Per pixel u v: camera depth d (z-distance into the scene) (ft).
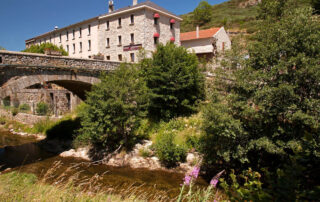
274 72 27.63
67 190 14.01
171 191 30.22
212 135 35.70
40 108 76.43
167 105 53.62
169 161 40.22
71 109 79.46
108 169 39.42
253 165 33.17
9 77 37.60
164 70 52.90
